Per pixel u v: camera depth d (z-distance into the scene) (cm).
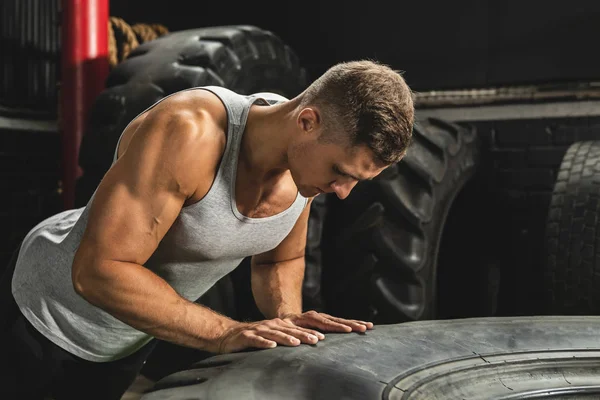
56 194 374
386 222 275
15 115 356
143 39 371
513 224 346
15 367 163
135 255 129
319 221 281
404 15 366
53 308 156
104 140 266
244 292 286
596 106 323
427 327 164
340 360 132
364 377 124
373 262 275
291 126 133
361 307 279
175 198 131
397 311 272
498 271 359
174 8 428
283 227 156
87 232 129
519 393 136
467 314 357
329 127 126
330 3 386
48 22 377
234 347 135
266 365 125
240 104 140
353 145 126
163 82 268
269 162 139
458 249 354
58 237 153
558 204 288
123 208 127
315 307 280
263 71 300
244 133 139
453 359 142
